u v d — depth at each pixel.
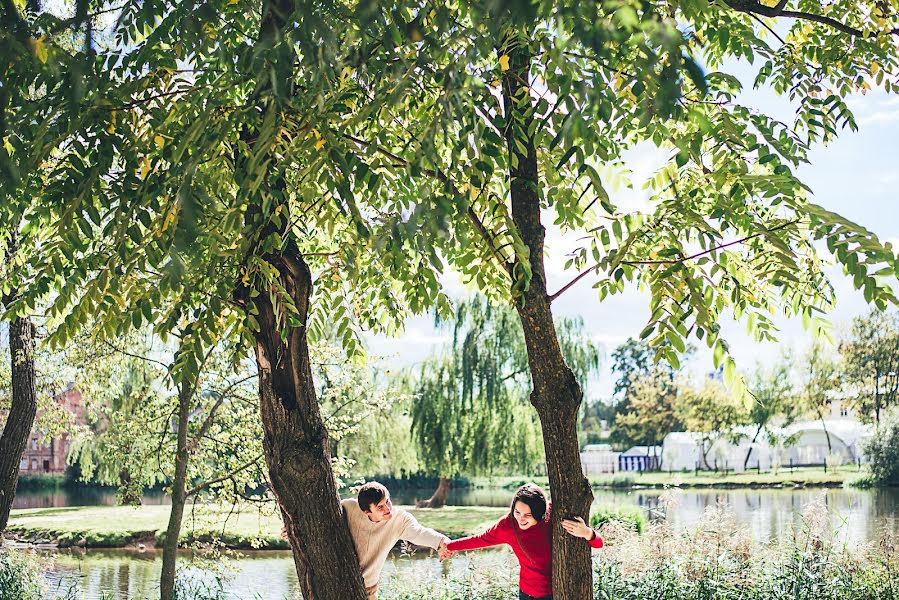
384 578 9.11
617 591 7.82
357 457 24.84
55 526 24.36
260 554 19.84
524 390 27.66
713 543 8.35
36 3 3.06
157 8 3.79
